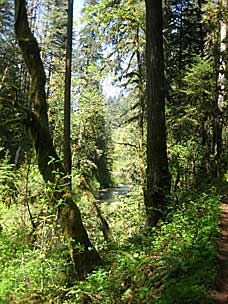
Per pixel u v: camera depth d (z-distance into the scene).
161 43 11.22
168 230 8.80
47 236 9.07
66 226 7.84
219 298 5.39
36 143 8.01
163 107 11.18
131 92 21.17
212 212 10.41
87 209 11.29
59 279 7.79
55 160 7.84
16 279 7.61
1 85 8.88
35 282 7.56
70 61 10.95
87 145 34.62
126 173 24.73
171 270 5.88
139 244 9.05
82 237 7.83
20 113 8.17
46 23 38.81
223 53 22.09
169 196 10.79
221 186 16.81
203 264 6.17
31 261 8.09
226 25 23.33
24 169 10.25
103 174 45.09
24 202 9.81
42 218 8.70
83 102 34.06
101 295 6.05
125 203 15.75
